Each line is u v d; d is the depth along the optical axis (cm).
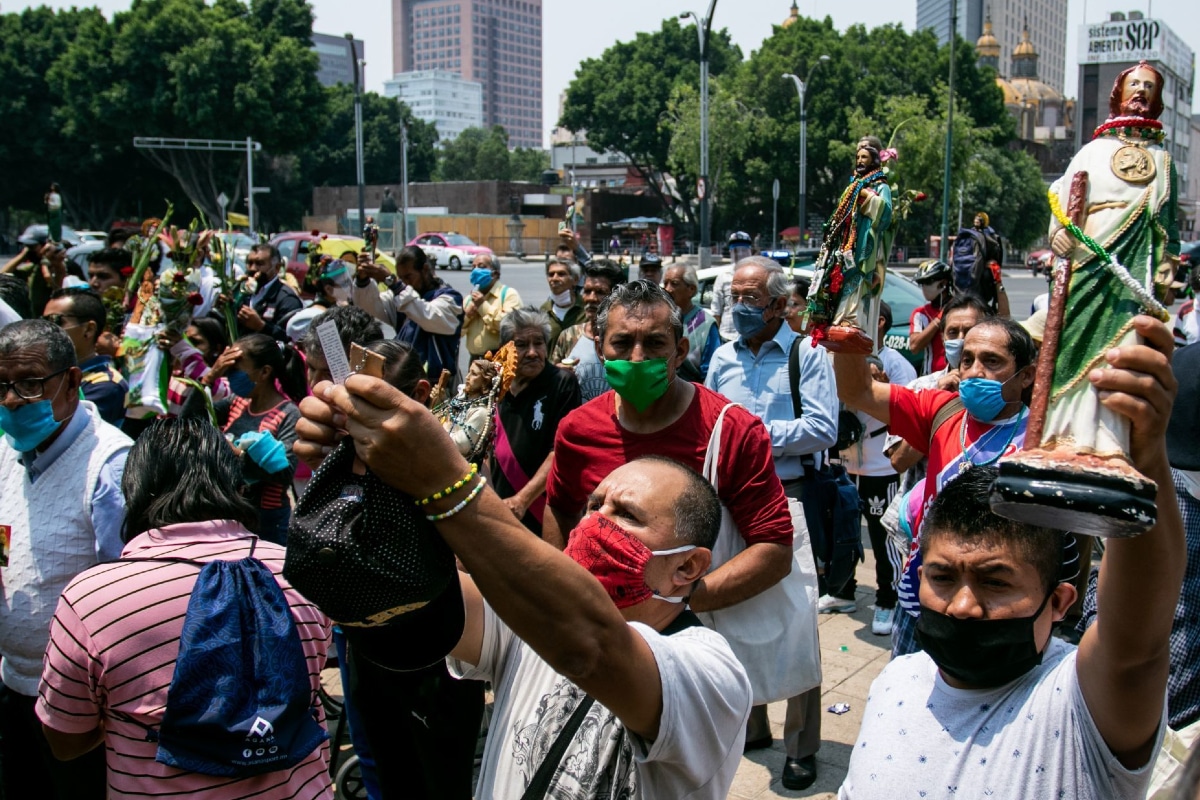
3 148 5131
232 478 282
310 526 149
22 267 878
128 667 245
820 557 465
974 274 777
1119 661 169
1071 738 182
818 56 5206
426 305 755
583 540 216
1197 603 333
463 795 210
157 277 718
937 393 373
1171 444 343
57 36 5225
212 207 5466
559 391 488
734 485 344
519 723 220
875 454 571
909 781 193
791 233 4791
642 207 7462
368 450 143
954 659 190
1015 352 348
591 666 168
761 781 425
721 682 200
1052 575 188
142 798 242
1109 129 172
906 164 4178
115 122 4888
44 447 351
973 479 194
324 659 271
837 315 319
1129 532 141
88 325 518
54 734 258
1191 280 866
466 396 213
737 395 474
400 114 7488
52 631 255
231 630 246
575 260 805
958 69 5522
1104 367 148
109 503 344
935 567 192
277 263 894
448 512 149
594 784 205
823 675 531
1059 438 152
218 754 237
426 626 167
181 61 4778
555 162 10875
